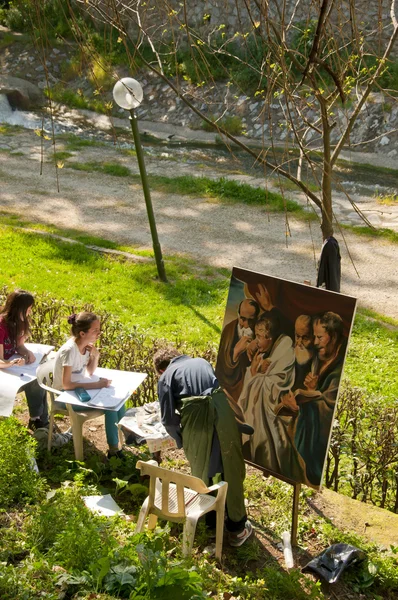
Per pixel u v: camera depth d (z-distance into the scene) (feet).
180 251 46.42
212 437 16.01
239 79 75.31
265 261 45.29
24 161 65.57
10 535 14.92
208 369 16.78
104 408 18.52
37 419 21.26
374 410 22.39
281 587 14.97
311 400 16.42
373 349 34.30
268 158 69.41
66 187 58.85
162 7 16.69
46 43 14.65
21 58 92.12
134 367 25.44
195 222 52.03
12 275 40.45
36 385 20.84
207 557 15.94
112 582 13.07
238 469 16.20
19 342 20.84
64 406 19.86
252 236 49.60
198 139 77.20
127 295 38.91
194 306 38.22
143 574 13.19
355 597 15.35
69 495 16.38
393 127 70.33
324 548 16.93
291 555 16.39
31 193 56.80
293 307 16.57
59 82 88.94
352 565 15.94
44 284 39.29
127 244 47.32
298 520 17.92
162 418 16.74
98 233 49.03
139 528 15.58
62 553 14.01
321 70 57.47
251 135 74.38
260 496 19.10
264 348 17.19
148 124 81.05
